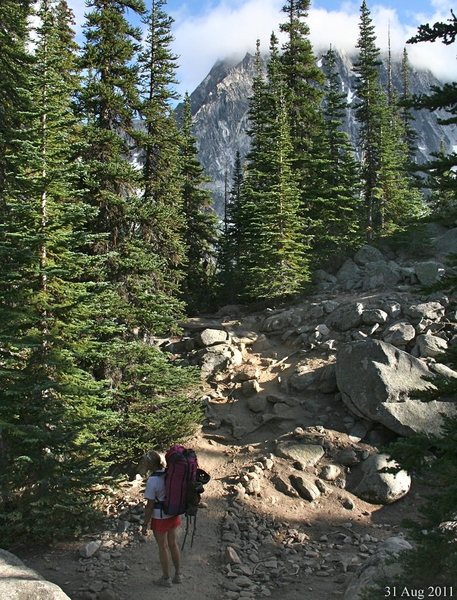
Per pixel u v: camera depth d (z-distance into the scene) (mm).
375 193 31734
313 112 29422
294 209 22766
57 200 10953
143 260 13656
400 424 12734
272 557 9258
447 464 5465
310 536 10148
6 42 10578
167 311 14031
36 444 9133
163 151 17359
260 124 29344
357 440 13023
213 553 9242
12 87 10445
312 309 19312
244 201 28078
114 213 13867
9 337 9117
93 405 10742
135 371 12875
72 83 14141
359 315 17469
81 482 9422
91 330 10711
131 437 12570
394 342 15844
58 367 9812
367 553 9438
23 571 7039
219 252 30984
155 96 17656
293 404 14695
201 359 17516
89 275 12758
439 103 5887
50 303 10516
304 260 22375
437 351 15102
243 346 18391
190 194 29078
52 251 10359
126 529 9805
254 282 22391
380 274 22000
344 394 13828
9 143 10305
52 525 9148
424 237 25406
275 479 11781
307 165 27562
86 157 13641
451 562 5258
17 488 9094
